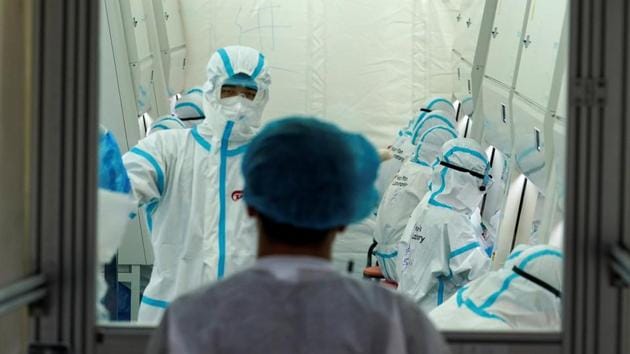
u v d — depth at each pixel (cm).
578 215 235
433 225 477
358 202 193
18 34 256
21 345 262
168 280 394
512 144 518
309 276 181
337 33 815
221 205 386
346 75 815
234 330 175
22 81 258
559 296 297
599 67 233
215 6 820
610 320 236
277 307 177
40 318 240
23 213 260
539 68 437
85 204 239
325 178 185
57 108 238
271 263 183
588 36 233
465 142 492
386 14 816
